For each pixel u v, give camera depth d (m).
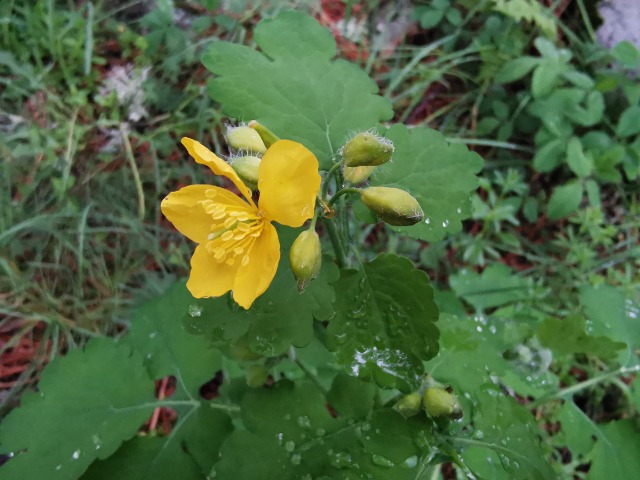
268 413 0.08
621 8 0.16
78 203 0.13
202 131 0.14
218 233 0.07
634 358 0.10
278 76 0.08
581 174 0.13
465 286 0.13
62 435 0.08
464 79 0.16
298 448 0.07
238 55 0.08
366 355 0.07
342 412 0.08
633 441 0.10
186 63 0.14
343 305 0.07
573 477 0.12
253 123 0.07
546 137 0.14
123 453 0.08
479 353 0.09
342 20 0.16
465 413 0.08
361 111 0.08
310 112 0.08
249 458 0.07
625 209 0.15
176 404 0.09
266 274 0.06
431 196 0.08
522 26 0.16
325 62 0.08
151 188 0.14
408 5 0.16
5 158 0.13
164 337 0.09
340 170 0.07
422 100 0.15
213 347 0.08
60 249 0.12
